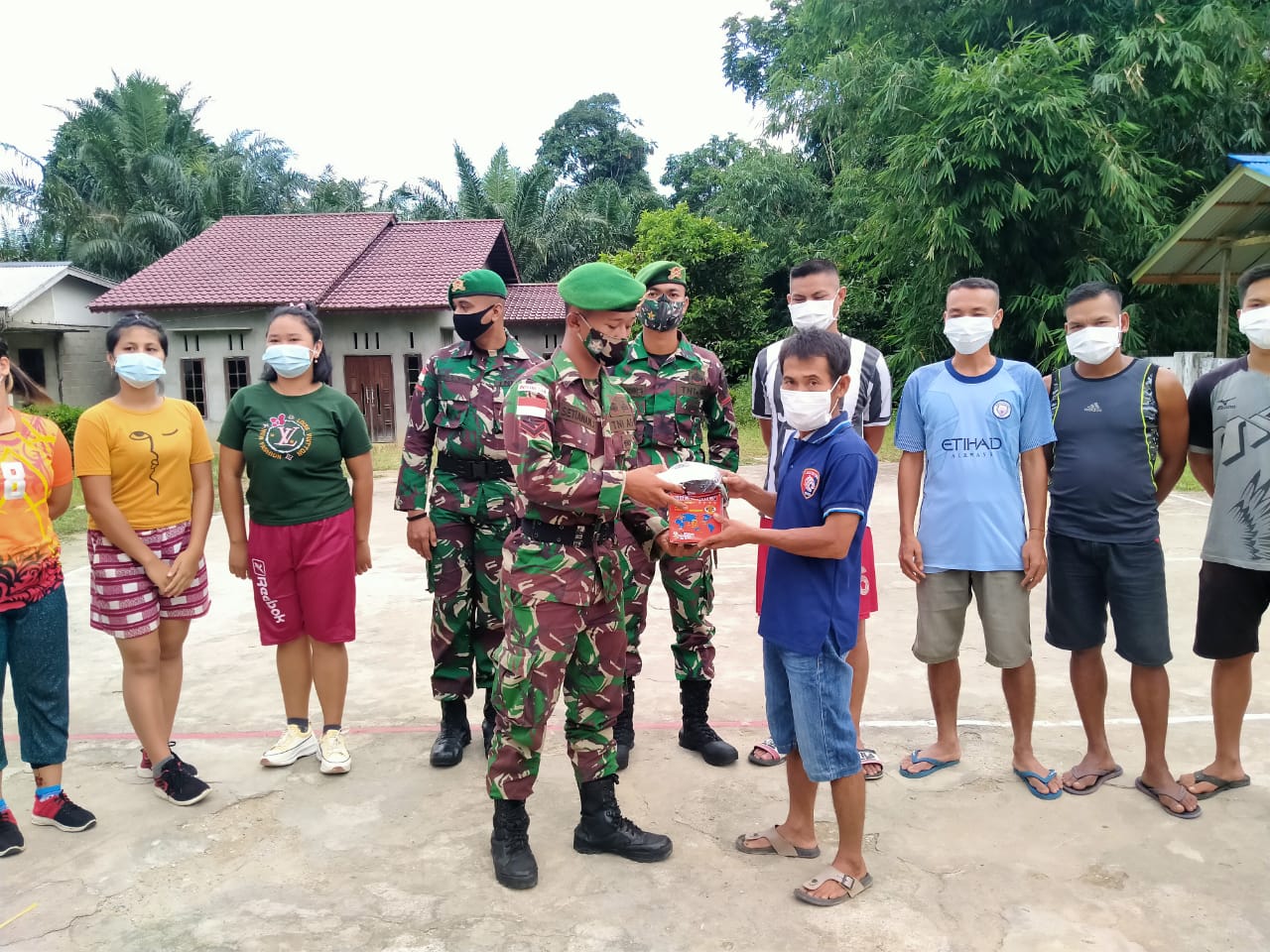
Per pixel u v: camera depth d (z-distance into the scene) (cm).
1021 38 1505
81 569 751
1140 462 324
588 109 3734
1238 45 1363
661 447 369
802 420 266
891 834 307
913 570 347
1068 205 1344
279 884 282
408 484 381
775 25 2655
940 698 357
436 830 316
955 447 337
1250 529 314
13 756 385
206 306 1742
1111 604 330
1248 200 1059
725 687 457
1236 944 246
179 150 2838
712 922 260
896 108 1456
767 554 286
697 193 2977
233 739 398
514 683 275
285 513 352
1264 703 414
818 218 2275
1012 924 256
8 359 307
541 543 275
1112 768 346
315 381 365
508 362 378
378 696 453
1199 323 1492
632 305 262
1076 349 328
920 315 1569
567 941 252
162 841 309
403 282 1836
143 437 329
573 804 337
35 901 273
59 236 2566
